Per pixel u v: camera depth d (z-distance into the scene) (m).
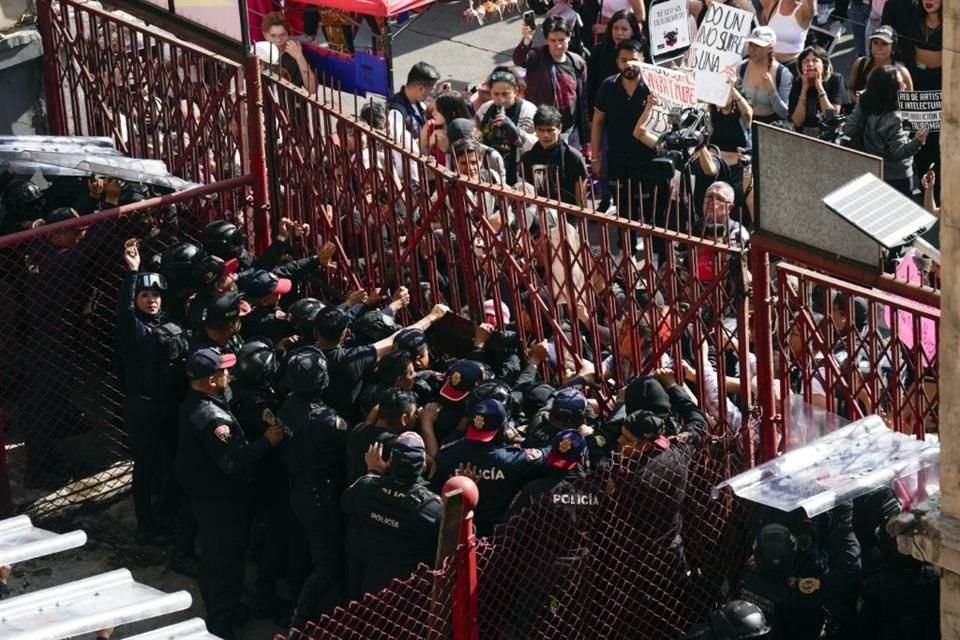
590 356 10.47
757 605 8.43
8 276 10.98
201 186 11.56
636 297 9.84
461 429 9.35
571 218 10.91
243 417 9.79
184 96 12.38
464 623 8.30
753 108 14.21
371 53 15.75
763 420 9.21
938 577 8.12
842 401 9.27
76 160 11.57
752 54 14.08
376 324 10.28
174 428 10.66
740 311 9.16
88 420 11.42
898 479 8.46
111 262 11.27
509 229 10.25
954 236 6.65
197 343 10.27
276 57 14.91
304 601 9.52
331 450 9.41
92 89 13.16
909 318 8.74
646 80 13.05
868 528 8.52
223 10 11.77
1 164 11.49
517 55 15.67
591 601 8.77
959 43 6.41
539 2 17.61
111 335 11.34
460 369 9.53
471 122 11.81
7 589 8.90
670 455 8.74
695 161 13.13
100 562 10.68
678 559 8.92
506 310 10.66
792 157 8.66
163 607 6.98
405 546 8.68
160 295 10.60
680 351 9.66
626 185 13.40
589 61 15.06
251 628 10.04
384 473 8.88
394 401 9.15
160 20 12.56
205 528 9.79
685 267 10.61
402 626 8.74
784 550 8.34
